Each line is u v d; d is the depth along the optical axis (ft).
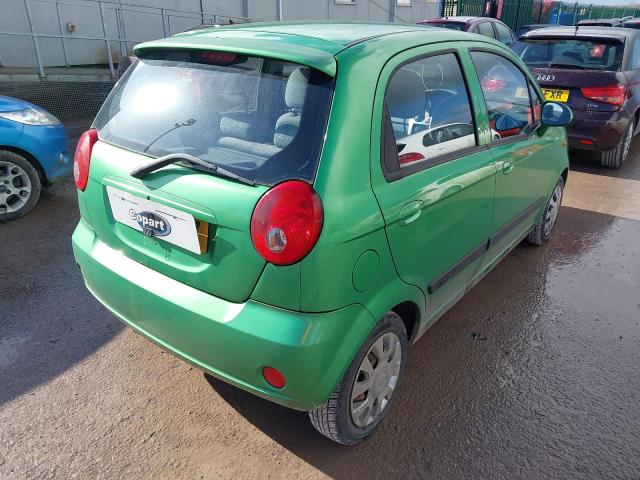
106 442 7.39
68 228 14.61
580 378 9.06
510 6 68.49
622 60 20.02
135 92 7.44
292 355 5.72
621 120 20.04
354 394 6.84
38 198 15.39
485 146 9.04
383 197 6.33
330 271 5.70
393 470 7.11
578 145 20.70
